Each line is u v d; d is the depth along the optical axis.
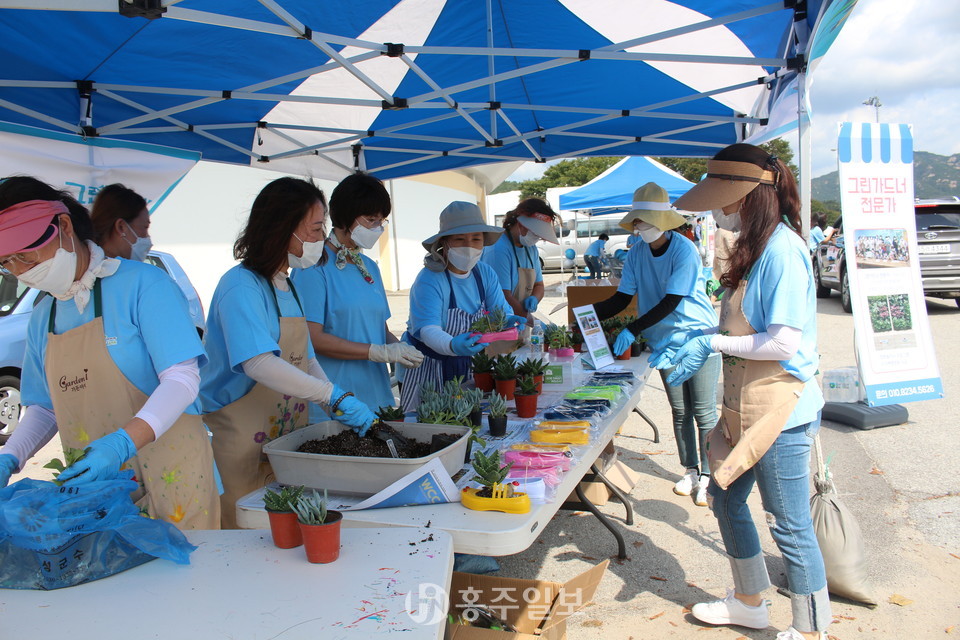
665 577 3.42
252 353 2.11
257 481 2.38
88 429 1.90
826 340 9.62
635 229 4.19
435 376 3.65
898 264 5.25
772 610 3.09
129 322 1.86
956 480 4.53
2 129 3.51
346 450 2.04
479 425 2.66
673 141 5.54
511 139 5.26
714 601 3.11
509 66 4.36
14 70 3.39
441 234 3.53
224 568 1.49
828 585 3.12
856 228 5.15
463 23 3.79
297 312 2.43
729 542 2.83
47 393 2.03
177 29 3.11
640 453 5.36
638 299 4.51
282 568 1.48
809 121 3.30
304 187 2.28
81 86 3.71
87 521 1.40
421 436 2.27
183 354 1.84
